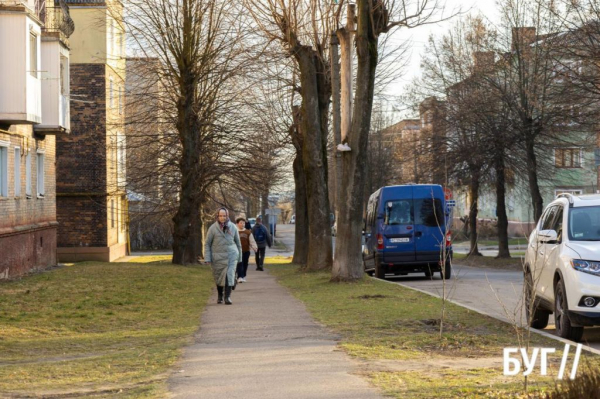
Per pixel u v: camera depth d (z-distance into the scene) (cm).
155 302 2130
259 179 4475
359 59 2506
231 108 4303
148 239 8144
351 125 2566
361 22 2478
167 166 4394
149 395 895
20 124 3162
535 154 4838
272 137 4419
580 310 1338
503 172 4947
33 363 1170
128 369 1086
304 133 3170
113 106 5650
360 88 2517
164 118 4309
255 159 4384
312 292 2342
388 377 973
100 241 5347
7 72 2939
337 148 2583
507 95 4531
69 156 5316
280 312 1831
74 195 5322
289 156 4775
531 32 4438
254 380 971
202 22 3938
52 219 3972
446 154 4966
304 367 1058
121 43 5919
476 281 2991
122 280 2789
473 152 4788
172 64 4059
